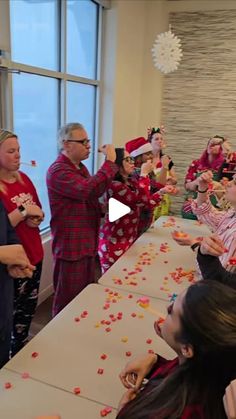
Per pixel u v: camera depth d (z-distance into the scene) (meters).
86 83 3.69
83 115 3.81
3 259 1.36
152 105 4.70
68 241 2.24
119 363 1.26
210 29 4.28
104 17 3.79
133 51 4.30
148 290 1.80
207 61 4.37
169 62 2.96
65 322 1.49
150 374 0.99
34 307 2.18
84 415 1.04
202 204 2.13
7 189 1.83
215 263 1.23
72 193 2.11
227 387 0.64
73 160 2.23
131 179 2.44
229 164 3.08
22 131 2.83
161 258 2.20
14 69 2.46
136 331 1.44
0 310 1.47
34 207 1.81
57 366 1.23
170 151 4.77
